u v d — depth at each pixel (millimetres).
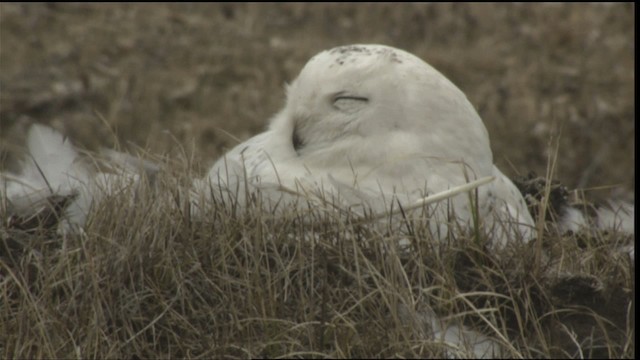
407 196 17750
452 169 18312
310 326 15172
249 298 15555
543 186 21891
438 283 15781
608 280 16578
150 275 16297
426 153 18281
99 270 16203
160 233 16578
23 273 16562
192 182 17875
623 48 62031
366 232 16641
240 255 16562
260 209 16750
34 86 52594
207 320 15844
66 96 52000
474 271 16266
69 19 59844
